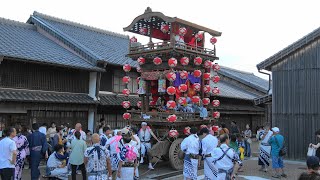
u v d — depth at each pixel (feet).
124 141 25.62
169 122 40.47
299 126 50.80
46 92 51.78
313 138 49.26
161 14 42.39
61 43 64.80
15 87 47.93
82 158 31.27
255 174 40.68
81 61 57.06
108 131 33.40
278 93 53.36
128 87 66.33
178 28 43.62
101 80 61.72
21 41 55.98
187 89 45.75
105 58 61.77
